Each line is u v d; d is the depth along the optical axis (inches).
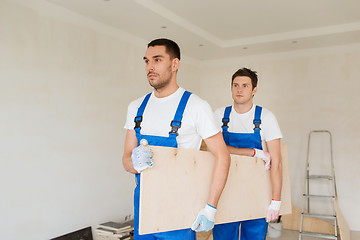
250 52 228.8
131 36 185.9
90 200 157.0
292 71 223.3
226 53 232.1
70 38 149.2
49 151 138.2
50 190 138.1
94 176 159.8
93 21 161.5
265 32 197.3
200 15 169.9
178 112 60.0
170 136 59.2
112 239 145.3
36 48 133.9
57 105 142.1
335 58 211.6
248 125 90.0
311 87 217.3
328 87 212.7
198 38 195.3
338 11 164.1
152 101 64.6
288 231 196.5
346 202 204.5
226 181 63.4
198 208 59.2
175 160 56.0
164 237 59.0
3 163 120.9
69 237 143.9
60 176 142.6
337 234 183.9
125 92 180.9
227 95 245.1
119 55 177.6
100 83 164.7
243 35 203.2
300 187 215.8
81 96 153.9
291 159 219.6
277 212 81.9
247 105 90.9
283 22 180.4
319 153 212.8
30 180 130.3
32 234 130.2
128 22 166.6
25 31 129.8
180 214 56.5
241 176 72.9
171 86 62.4
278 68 227.8
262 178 80.7
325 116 212.7
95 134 161.0
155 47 60.2
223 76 247.3
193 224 57.6
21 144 127.3
